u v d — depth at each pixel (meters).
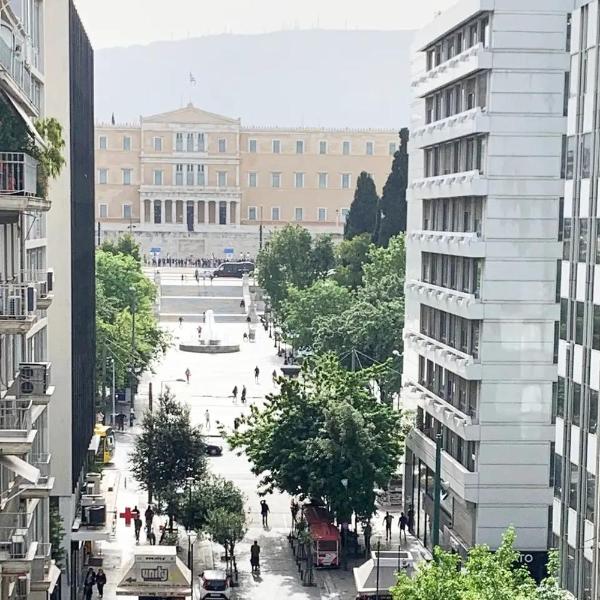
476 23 84.00
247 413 145.00
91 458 101.81
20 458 51.00
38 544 55.06
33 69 69.44
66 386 78.44
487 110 80.25
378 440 93.31
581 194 64.06
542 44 79.56
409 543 95.25
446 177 88.12
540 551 82.06
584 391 62.16
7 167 45.75
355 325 135.75
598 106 61.97
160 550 73.56
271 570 88.25
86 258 95.62
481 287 81.62
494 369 81.50
